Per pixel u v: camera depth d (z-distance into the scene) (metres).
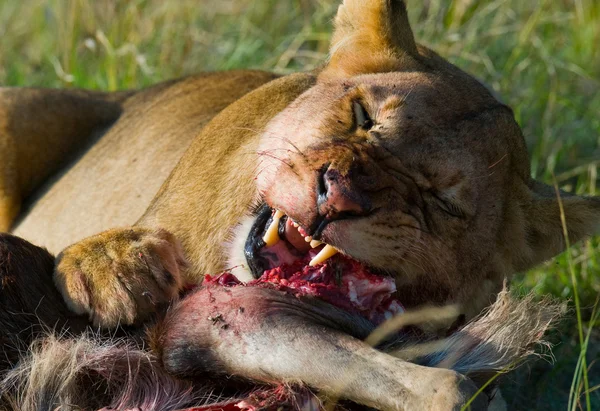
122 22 12.23
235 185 6.75
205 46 12.60
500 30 12.27
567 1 13.96
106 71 11.84
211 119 8.14
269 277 5.81
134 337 5.94
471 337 5.31
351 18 7.41
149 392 5.59
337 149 5.98
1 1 13.92
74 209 8.83
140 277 5.94
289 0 13.43
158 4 12.83
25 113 9.35
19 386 5.64
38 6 13.30
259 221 6.24
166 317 5.58
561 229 6.84
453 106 6.54
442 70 7.27
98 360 5.64
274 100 7.29
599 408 7.30
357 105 6.47
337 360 5.02
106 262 6.00
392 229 5.84
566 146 10.86
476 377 5.21
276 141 6.59
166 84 9.62
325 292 5.54
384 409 4.91
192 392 5.52
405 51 7.25
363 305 5.80
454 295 6.26
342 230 5.69
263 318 5.25
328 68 7.44
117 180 8.65
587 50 12.94
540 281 8.36
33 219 9.20
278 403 5.09
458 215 6.19
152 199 8.04
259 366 5.18
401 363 4.94
